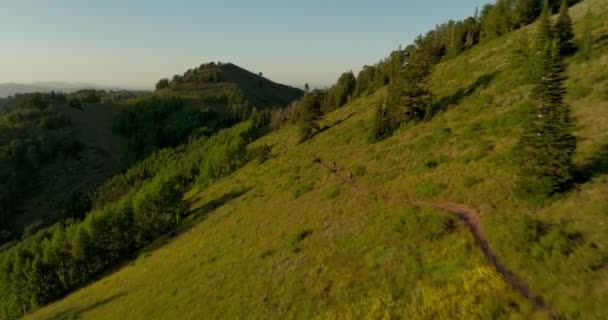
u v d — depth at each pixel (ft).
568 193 69.77
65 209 490.90
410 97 178.60
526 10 236.22
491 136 115.55
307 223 119.24
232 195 232.53
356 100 365.61
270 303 81.61
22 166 596.29
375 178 131.34
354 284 74.28
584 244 55.42
